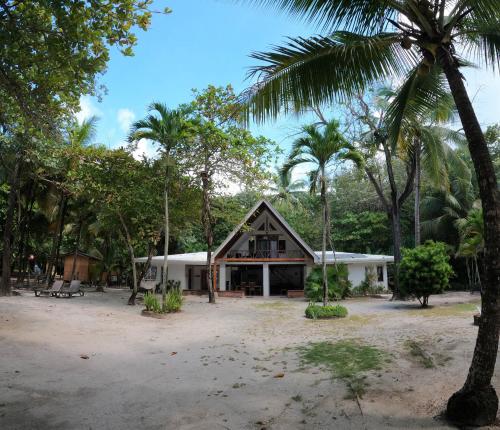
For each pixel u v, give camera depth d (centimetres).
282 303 2262
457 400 470
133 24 628
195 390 646
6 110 806
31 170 2025
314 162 1638
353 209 3684
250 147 1772
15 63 659
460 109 505
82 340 1026
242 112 670
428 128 1533
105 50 655
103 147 1944
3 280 1928
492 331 459
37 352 858
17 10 643
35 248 3606
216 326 1395
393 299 2264
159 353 943
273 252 2923
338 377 702
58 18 590
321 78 648
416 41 559
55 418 513
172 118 1652
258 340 1121
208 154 1856
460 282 3166
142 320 1470
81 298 2083
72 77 671
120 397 606
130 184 1812
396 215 2272
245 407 560
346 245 3709
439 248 1850
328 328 1307
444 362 754
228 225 3747
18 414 520
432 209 3050
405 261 1856
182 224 2156
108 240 2784
